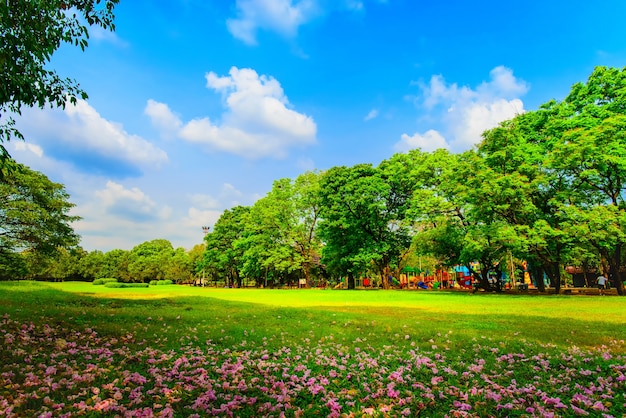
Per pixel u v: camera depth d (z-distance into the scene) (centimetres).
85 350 645
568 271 5312
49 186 2862
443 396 467
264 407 403
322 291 3525
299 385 495
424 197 3262
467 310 1534
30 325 820
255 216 5191
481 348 759
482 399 455
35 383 430
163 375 511
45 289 2470
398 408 429
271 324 1092
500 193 2509
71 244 2888
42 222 2677
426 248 3541
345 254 4175
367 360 661
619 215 2206
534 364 638
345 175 4034
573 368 590
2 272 3231
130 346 717
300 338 884
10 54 571
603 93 2511
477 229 2753
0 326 758
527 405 434
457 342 824
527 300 2091
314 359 668
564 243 2520
